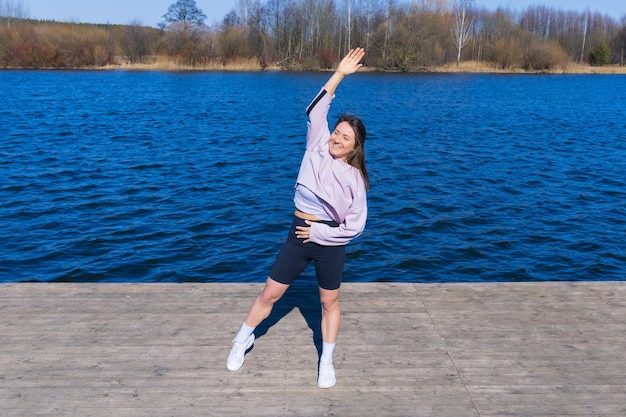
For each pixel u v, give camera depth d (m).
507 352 4.11
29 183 13.70
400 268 9.05
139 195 12.85
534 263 9.34
